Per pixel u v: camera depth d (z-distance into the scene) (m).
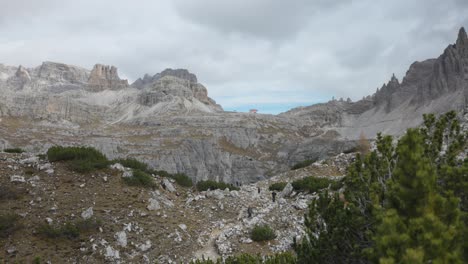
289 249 18.39
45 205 18.95
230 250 18.67
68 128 191.00
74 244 16.25
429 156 8.20
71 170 23.98
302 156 164.50
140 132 186.75
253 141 192.12
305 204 25.20
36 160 24.73
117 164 27.14
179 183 32.91
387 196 6.42
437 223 5.18
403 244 5.12
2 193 18.84
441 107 178.12
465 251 5.70
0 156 25.14
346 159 41.62
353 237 8.31
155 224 20.38
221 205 26.53
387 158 8.37
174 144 158.00
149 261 16.73
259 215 24.00
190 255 18.30
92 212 18.94
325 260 8.88
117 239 17.48
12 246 15.02
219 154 159.00
